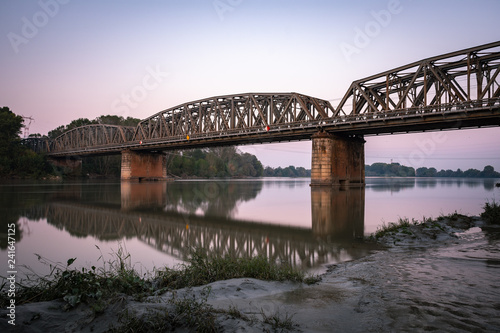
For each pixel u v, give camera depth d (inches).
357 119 2084.2
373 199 1443.2
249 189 2444.6
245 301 222.8
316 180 2197.3
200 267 319.6
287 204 1266.0
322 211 1022.4
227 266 322.0
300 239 593.3
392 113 1905.8
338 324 179.5
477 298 219.9
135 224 787.4
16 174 3885.3
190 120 3270.2
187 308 187.3
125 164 3838.6
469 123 1781.5
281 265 371.2
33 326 163.6
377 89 2273.6
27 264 412.5
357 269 330.0
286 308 207.9
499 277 273.0
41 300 207.6
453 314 191.8
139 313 177.0
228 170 6786.4
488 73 1766.7
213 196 1705.2
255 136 2566.4
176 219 874.1
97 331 164.6
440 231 560.1
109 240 588.1
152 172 4057.6
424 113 1736.0
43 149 5457.7
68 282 210.5
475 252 386.3
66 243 558.6
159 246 536.1
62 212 990.4
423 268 311.6
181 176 5693.9
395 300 218.2
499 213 684.1
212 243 560.4
